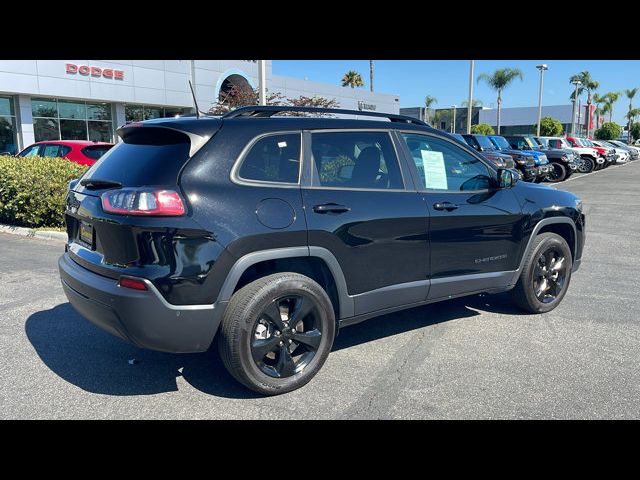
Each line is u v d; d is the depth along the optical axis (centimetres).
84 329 477
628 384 374
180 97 2831
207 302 328
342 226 371
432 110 7212
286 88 3519
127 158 362
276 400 352
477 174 469
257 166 351
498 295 590
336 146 389
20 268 688
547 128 6400
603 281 660
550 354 427
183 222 317
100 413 335
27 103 2312
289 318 363
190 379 382
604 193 1762
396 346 444
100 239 339
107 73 2509
